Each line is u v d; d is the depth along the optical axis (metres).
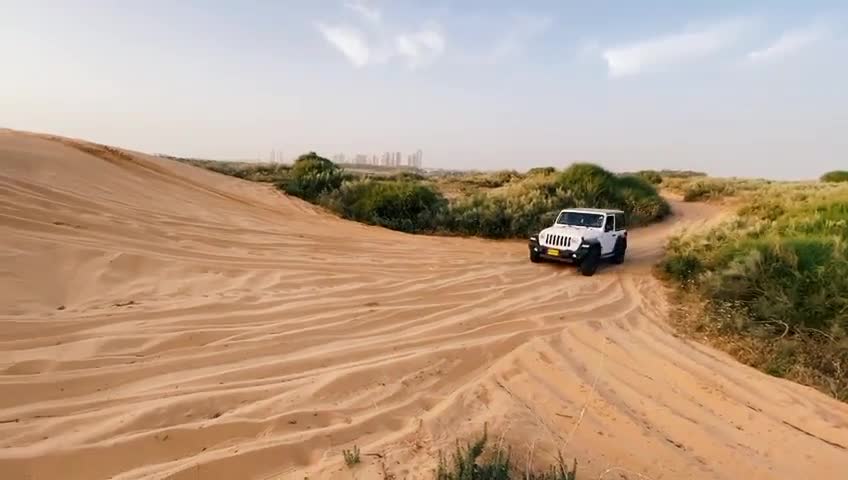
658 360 5.63
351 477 2.88
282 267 8.32
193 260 7.84
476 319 6.64
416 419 3.78
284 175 27.98
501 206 17.69
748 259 8.48
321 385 4.21
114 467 2.94
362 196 18.98
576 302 8.09
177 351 4.73
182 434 3.27
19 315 5.00
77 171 12.38
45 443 3.06
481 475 2.79
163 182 15.54
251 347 5.00
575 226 11.88
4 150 11.77
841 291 7.22
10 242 6.56
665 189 38.09
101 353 4.47
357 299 7.07
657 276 10.78
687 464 3.50
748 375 5.41
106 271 6.60
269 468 3.01
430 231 16.42
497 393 4.38
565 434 3.72
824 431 4.18
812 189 21.72
